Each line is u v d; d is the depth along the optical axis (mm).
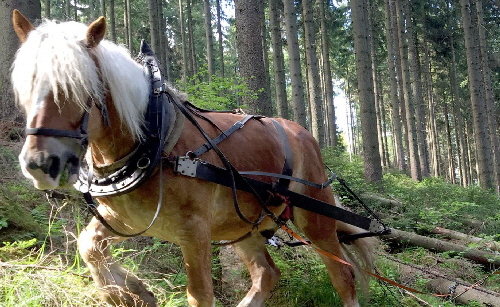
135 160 2664
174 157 2746
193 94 6684
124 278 3027
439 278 5695
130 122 2609
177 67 27469
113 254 3592
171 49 28531
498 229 8383
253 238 4086
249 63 8391
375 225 4047
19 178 5266
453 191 12320
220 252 4625
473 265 6516
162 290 3373
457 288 5402
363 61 11391
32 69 2314
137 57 3117
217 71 35594
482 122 15727
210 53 21250
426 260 6602
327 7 23734
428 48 29281
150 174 2646
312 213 3902
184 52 24203
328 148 12891
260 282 4020
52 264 3607
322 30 22359
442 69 31484
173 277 4051
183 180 2740
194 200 2775
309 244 3812
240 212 3045
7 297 2898
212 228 3141
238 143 3246
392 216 8461
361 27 11469
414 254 6746
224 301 4359
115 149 2682
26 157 2205
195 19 31438
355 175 10883
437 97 35375
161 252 4445
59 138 2289
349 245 4336
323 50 23594
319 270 4914
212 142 2971
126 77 2643
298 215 3930
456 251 6871
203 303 2740
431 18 26141
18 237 4008
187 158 2738
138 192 2695
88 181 2762
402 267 5918
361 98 11328
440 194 11641
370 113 11266
